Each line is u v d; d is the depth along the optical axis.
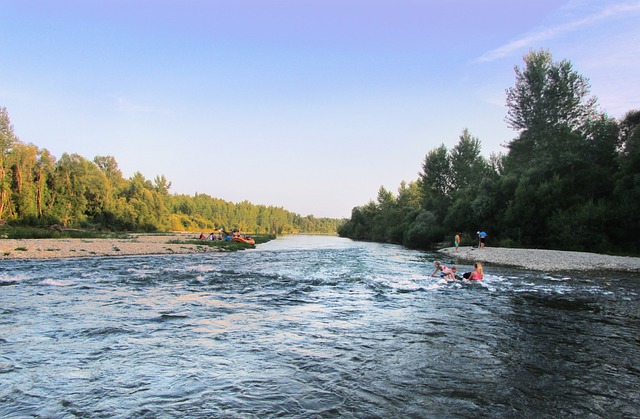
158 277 18.70
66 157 86.12
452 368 6.77
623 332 9.26
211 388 5.80
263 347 7.88
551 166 43.91
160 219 118.00
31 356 7.15
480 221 52.06
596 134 42.19
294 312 11.31
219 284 16.77
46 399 5.36
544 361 7.18
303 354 7.46
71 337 8.41
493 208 49.69
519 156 58.28
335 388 5.85
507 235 46.09
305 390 5.77
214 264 25.69
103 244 40.56
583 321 10.36
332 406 5.23
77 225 81.56
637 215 31.78
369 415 4.98
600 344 8.27
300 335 8.81
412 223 67.44
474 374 6.49
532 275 20.84
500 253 35.44
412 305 12.51
